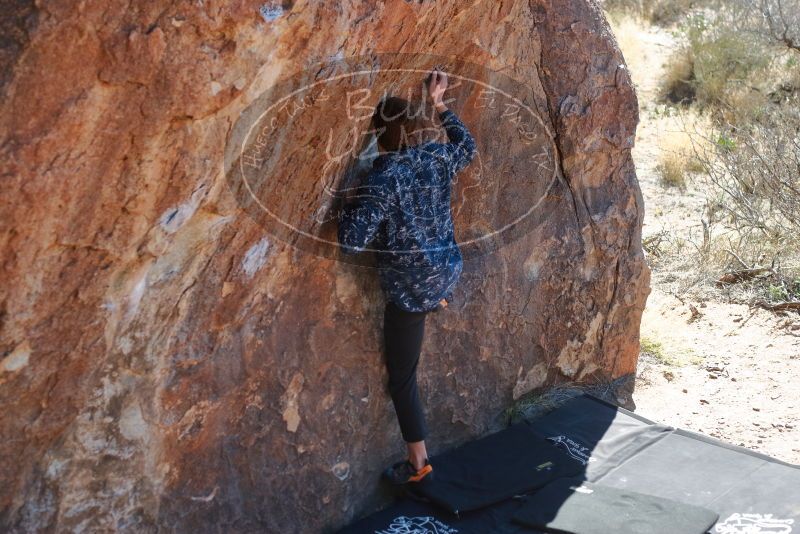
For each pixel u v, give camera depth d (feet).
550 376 15.02
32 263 7.07
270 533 10.66
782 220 23.63
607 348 15.66
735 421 15.58
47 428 8.07
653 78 37.14
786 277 20.72
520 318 14.08
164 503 9.46
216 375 9.57
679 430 14.02
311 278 10.47
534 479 12.62
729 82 34.04
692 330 19.26
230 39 7.17
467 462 13.04
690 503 12.11
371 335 11.54
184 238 8.34
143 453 9.04
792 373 17.19
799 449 14.64
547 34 12.89
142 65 6.70
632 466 13.12
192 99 7.17
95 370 8.24
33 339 7.47
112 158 7.03
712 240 22.98
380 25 8.71
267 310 10.02
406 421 11.80
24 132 6.35
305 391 10.81
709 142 28.17
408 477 12.06
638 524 11.34
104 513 8.86
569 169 14.06
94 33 6.36
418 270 10.75
